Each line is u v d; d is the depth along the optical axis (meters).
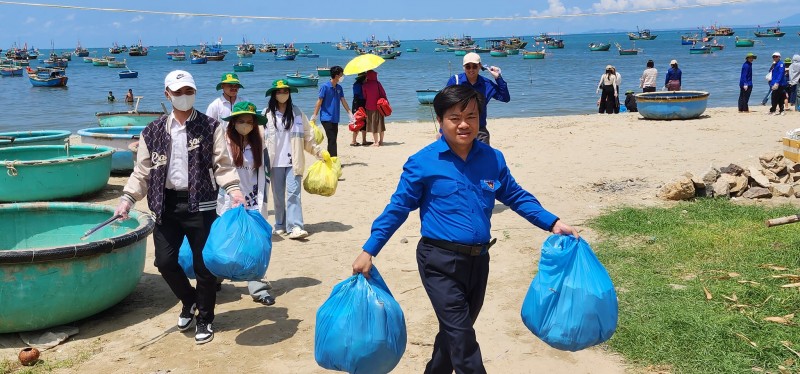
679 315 5.23
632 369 4.58
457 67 79.12
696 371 4.44
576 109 30.44
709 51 96.81
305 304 6.04
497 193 3.86
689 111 18.81
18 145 11.65
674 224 7.88
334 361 3.71
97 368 4.86
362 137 17.30
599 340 3.61
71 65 115.12
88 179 10.54
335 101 13.51
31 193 10.05
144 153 5.11
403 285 6.41
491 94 8.21
